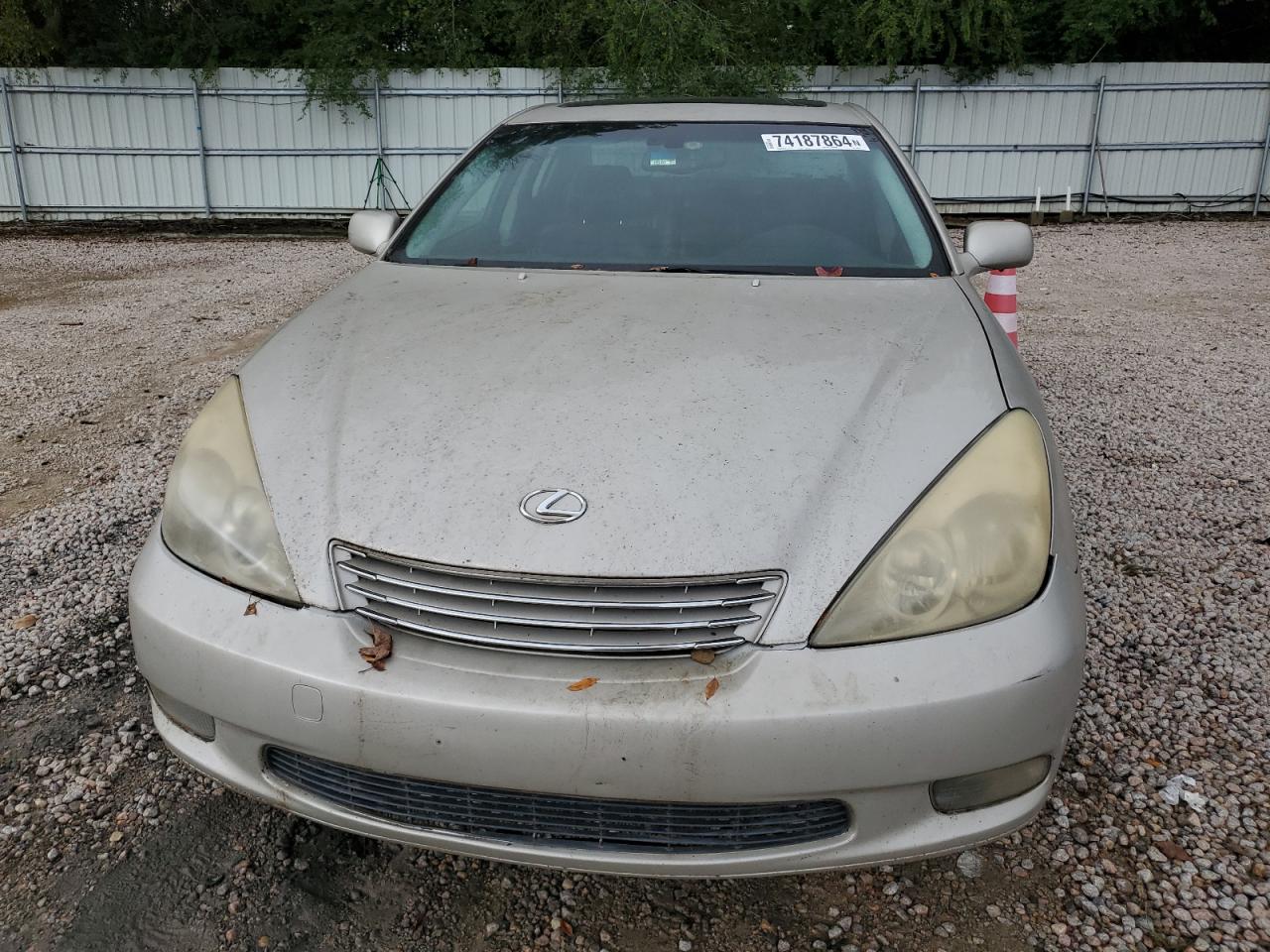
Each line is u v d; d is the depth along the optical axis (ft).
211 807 7.41
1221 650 9.57
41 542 11.87
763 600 5.51
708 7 50.72
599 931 6.40
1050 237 44.86
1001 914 6.51
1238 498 13.35
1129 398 18.28
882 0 49.52
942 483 5.92
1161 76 50.98
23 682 8.91
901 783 5.42
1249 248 40.55
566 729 5.29
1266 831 7.19
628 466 6.04
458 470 6.13
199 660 5.88
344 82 49.21
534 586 5.56
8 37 49.85
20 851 6.95
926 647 5.43
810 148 10.49
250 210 52.90
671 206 9.89
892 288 8.65
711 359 7.16
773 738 5.24
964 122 52.01
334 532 5.93
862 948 6.26
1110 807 7.45
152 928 6.34
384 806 5.83
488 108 51.31
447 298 8.59
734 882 6.81
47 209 52.44
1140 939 6.29
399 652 5.59
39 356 22.03
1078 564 6.17
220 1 53.83
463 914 6.52
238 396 7.20
